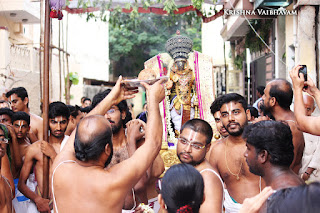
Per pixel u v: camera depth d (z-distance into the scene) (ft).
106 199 6.50
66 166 6.91
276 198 4.27
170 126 14.34
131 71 100.07
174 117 14.71
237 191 10.01
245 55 41.42
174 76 14.56
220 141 10.83
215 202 7.52
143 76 8.42
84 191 6.57
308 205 3.73
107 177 6.59
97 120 6.95
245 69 39.50
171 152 13.52
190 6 26.21
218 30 48.39
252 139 6.87
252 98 39.09
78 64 60.18
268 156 6.68
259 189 9.74
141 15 94.58
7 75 37.14
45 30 11.25
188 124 8.50
